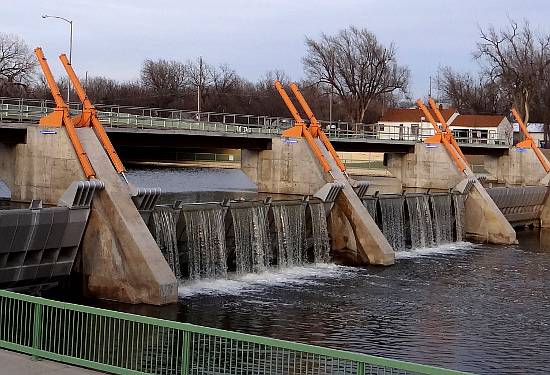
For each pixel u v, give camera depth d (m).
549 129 122.62
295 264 46.47
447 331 31.98
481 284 42.72
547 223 75.31
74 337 18.58
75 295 36.25
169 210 38.47
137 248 34.47
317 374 15.94
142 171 85.31
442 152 67.94
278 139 55.66
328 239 49.31
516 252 56.59
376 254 48.25
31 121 43.84
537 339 31.09
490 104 149.00
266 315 33.47
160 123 51.62
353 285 41.12
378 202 53.28
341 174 52.81
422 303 37.25
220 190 66.12
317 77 118.25
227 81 158.88
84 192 35.12
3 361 17.30
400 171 71.31
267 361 16.52
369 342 29.83
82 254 36.19
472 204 63.97
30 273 34.16
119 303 34.81
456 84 162.75
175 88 159.62
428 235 58.22
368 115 138.38
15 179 40.12
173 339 17.73
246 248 42.72
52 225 33.97
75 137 37.34
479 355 28.61
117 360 17.70
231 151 90.50
